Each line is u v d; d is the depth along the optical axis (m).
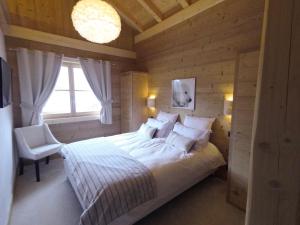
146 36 4.11
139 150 2.41
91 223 1.39
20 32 3.02
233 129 2.10
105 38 2.29
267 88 0.50
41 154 2.71
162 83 3.85
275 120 0.49
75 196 2.28
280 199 0.49
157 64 3.94
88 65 3.82
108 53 4.15
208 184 2.61
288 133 0.47
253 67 1.86
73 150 2.40
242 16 2.35
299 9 0.44
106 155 2.20
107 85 4.11
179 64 3.38
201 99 3.02
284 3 0.46
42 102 3.27
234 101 2.07
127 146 2.59
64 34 3.51
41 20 3.23
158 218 1.89
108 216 1.42
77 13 2.07
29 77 3.08
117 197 1.48
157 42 3.85
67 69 3.72
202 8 2.84
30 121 3.17
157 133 3.22
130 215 1.62
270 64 0.49
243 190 2.02
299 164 0.46
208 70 2.86
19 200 2.19
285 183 0.48
